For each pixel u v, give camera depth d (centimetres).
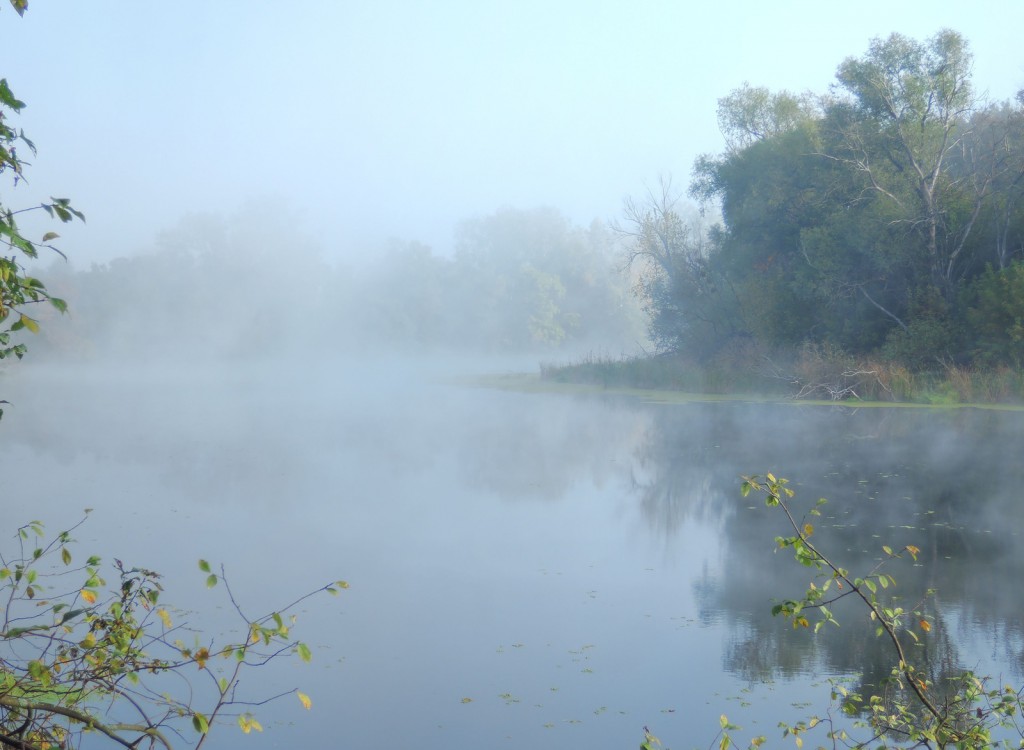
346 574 921
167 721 575
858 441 1895
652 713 587
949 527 1096
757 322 3394
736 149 3916
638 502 1305
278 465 1664
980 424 2167
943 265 3023
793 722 571
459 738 552
